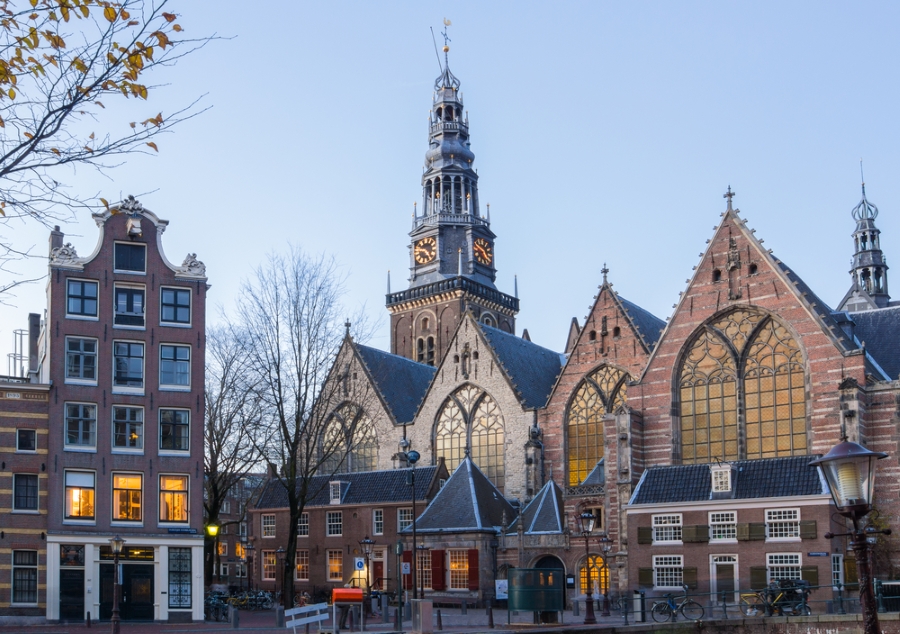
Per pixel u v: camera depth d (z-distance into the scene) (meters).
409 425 92.69
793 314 68.69
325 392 85.50
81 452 55.19
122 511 55.84
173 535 56.44
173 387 58.16
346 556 83.44
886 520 61.53
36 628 50.31
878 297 125.00
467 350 90.69
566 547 71.69
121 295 57.75
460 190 128.25
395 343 127.50
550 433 84.19
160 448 57.31
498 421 87.75
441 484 82.44
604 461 75.44
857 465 18.41
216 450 76.00
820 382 66.69
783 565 58.12
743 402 70.25
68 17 15.16
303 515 86.81
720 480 61.78
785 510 58.75
